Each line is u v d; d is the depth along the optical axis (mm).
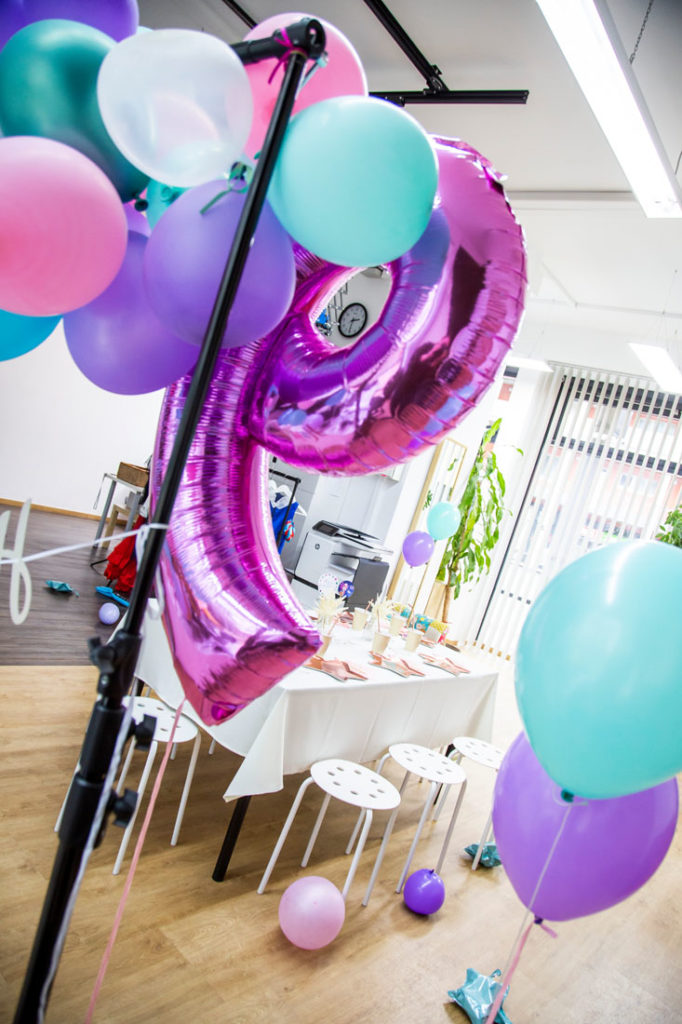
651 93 3486
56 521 6449
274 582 1136
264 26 1029
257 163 910
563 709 1400
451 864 3055
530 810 1794
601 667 1355
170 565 1128
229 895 2285
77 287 988
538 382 7953
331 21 3854
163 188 1153
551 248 5680
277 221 1002
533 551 7918
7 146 913
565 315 7320
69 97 992
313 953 2145
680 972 2846
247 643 1041
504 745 4930
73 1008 1656
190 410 919
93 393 6801
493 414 8164
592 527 7609
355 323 6496
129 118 846
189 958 1947
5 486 6504
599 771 1428
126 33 1167
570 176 4543
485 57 3662
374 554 6258
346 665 2775
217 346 907
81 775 933
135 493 5285
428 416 1015
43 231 906
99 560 5523
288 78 864
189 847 2473
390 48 3900
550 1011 2287
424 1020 2027
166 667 2676
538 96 3814
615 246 5262
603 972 2645
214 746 3328
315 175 871
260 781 2273
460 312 988
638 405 7480
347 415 1039
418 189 894
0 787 2389
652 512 7301
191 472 1149
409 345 1002
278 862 2578
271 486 4656
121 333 1143
